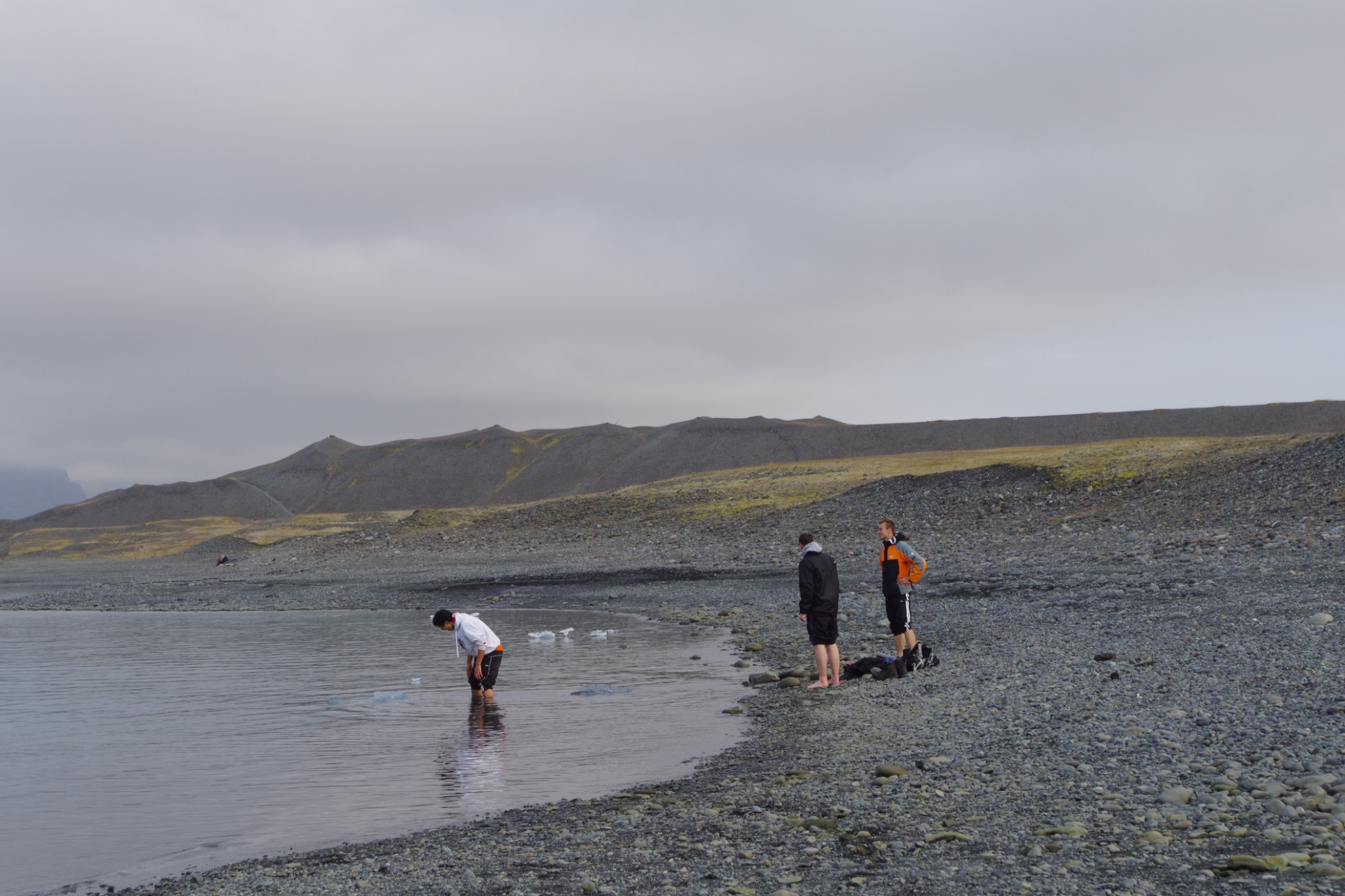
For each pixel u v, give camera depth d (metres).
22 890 8.11
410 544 74.69
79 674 21.67
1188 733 10.68
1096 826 7.79
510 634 27.36
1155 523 40.19
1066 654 17.14
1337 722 10.32
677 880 7.25
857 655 19.89
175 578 66.12
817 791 9.73
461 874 7.71
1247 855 6.76
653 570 47.94
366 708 16.44
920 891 6.63
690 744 12.80
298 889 7.61
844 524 56.88
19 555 161.62
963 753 10.95
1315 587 21.53
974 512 53.00
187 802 10.74
